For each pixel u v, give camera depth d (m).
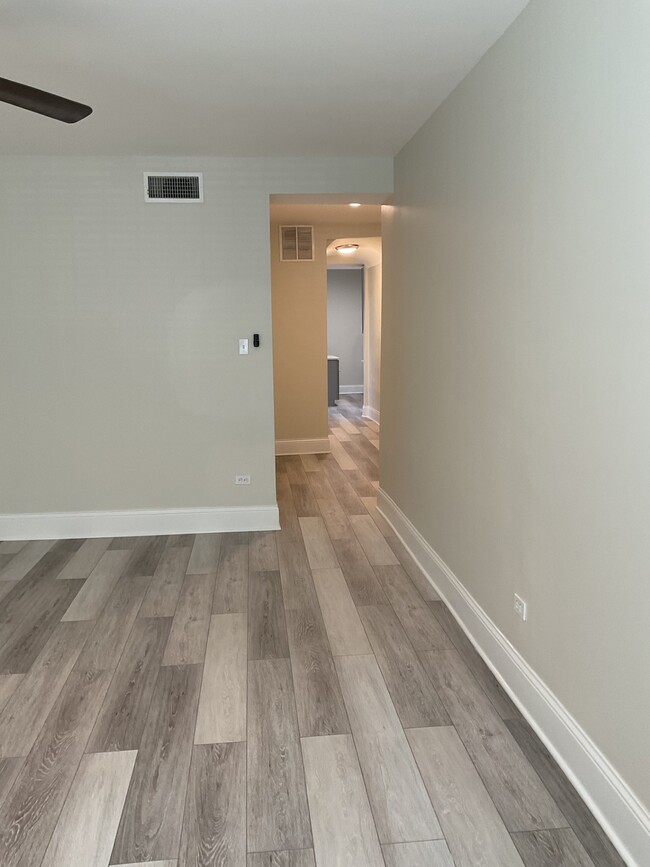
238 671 2.58
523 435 2.21
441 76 2.66
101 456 4.20
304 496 5.23
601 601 1.75
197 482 4.29
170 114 3.10
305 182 4.03
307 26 2.17
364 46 2.35
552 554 2.03
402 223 3.86
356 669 2.59
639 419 1.54
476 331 2.64
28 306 4.00
